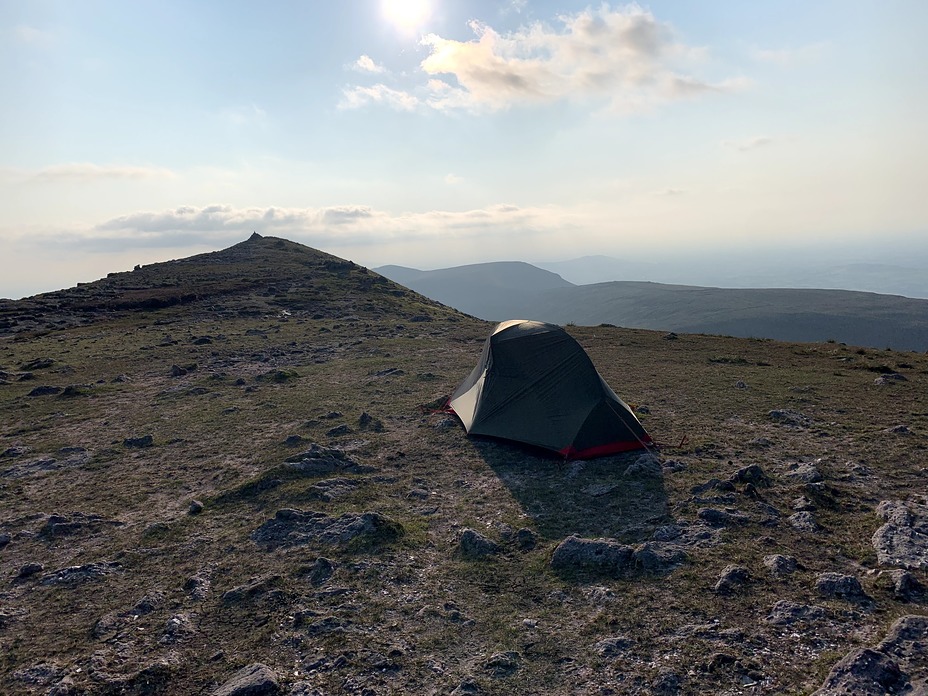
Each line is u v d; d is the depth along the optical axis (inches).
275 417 1072.2
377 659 403.2
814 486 629.0
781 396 1067.9
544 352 889.5
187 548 592.1
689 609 439.8
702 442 822.5
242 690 368.5
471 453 837.2
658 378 1277.1
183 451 908.6
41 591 523.8
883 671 343.9
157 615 476.7
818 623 411.2
